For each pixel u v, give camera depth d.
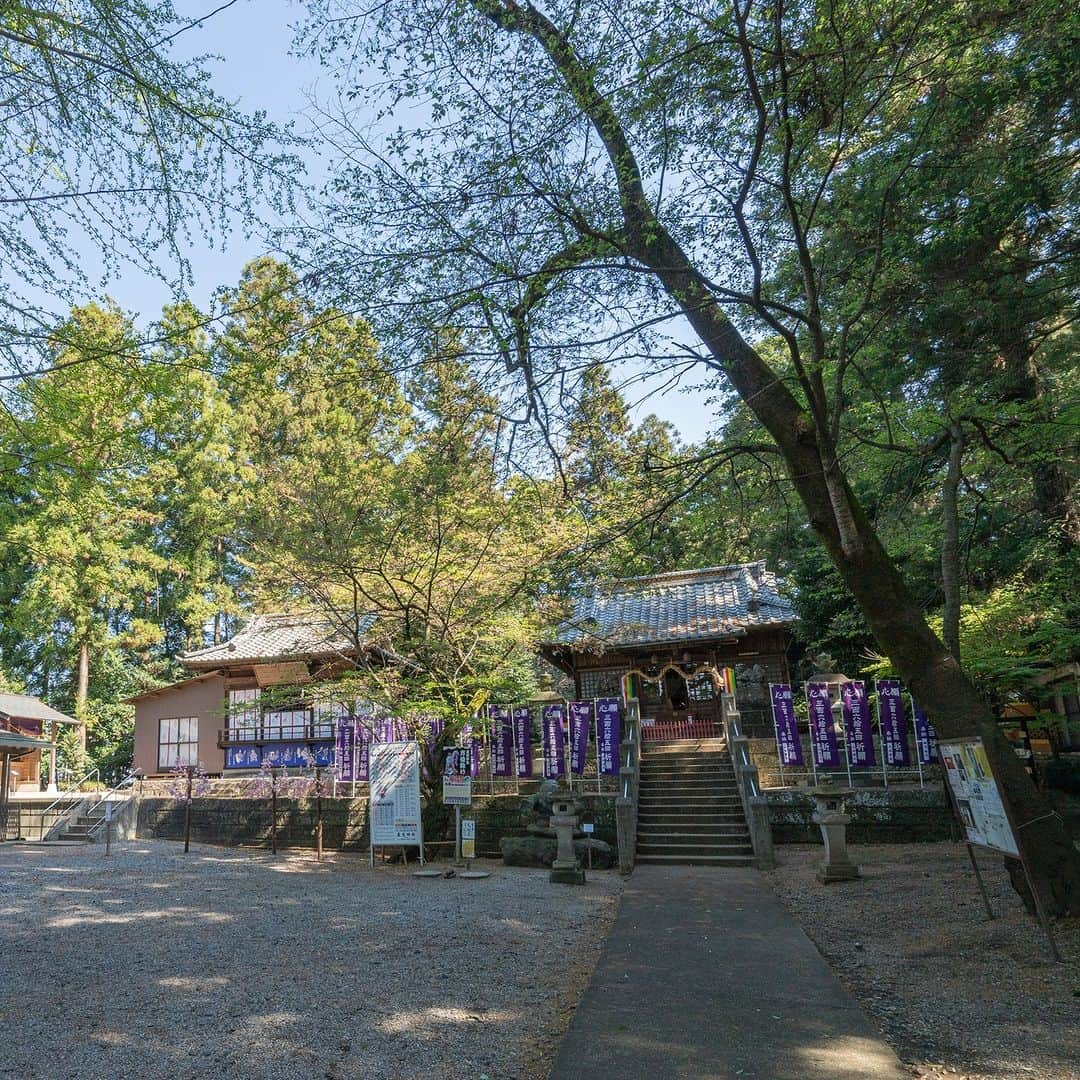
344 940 7.79
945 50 7.27
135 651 30.41
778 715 16.09
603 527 10.02
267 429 25.09
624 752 16.00
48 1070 4.54
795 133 7.26
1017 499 12.37
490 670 16.30
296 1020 5.35
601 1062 4.51
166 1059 4.68
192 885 11.74
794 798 14.78
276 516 13.20
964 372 9.01
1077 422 8.38
